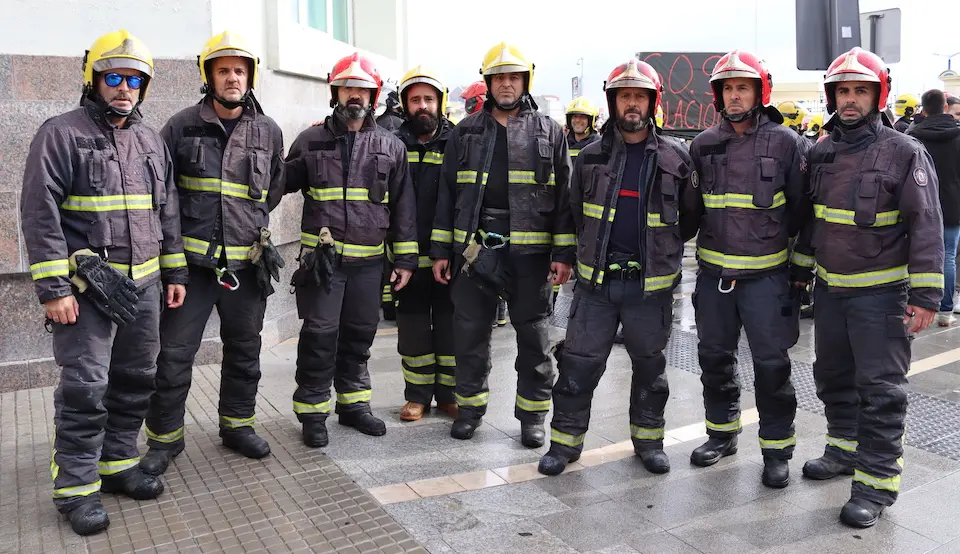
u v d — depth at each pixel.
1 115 4.71
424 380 4.63
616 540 3.08
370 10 9.88
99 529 3.09
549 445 4.19
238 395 3.92
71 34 4.92
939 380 5.34
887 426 3.27
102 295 3.02
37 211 2.94
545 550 2.99
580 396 3.84
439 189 4.28
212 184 3.63
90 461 3.15
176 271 3.50
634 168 3.76
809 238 3.67
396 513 3.30
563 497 3.50
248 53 3.55
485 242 4.09
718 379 3.86
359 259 4.09
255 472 3.72
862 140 3.34
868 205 3.26
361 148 4.06
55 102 4.89
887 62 6.46
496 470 3.81
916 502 3.45
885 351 3.30
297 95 6.68
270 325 6.20
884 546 3.04
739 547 3.04
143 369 3.38
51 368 5.03
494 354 6.13
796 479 3.72
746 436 4.32
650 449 3.88
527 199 4.01
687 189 3.76
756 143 3.60
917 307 3.18
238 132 3.70
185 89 5.33
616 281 3.78
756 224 3.58
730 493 3.56
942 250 3.18
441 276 4.30
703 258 3.80
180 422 3.79
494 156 4.11
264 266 3.74
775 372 3.61
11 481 3.58
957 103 7.83
